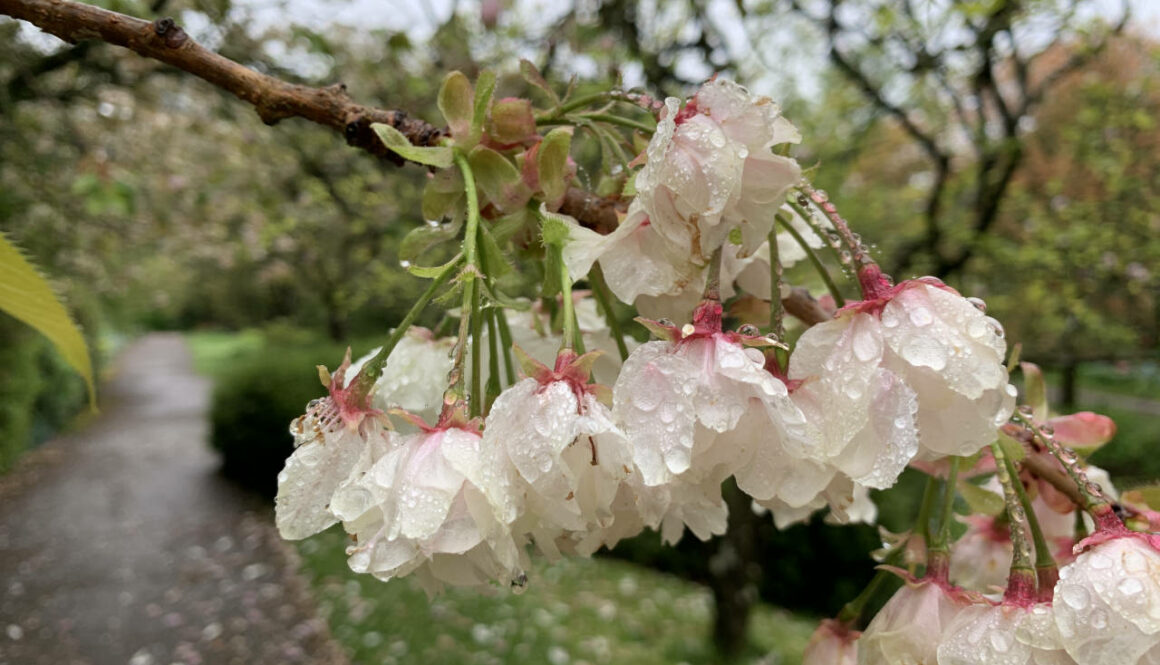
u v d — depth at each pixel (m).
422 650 5.67
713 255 0.63
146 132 6.84
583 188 0.83
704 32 3.16
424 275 0.64
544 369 0.57
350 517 0.55
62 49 3.56
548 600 6.65
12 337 10.10
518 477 0.56
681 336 0.59
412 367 0.82
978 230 4.51
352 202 5.83
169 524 8.50
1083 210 4.87
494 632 5.94
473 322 0.65
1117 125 5.00
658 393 0.57
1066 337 5.21
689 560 7.63
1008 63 4.71
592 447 0.56
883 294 0.60
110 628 6.06
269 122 0.81
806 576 7.14
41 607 6.34
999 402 0.58
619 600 6.79
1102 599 0.55
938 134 5.21
